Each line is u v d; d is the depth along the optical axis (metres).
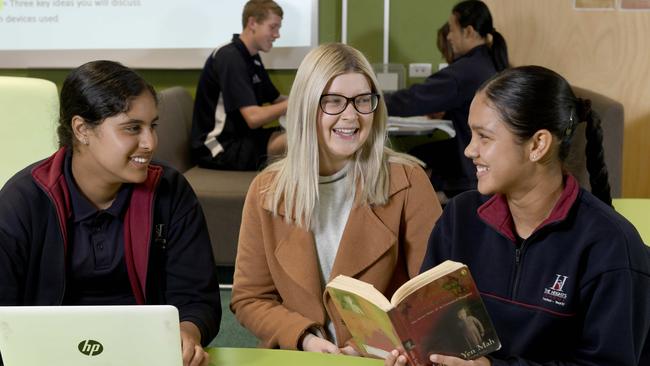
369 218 1.73
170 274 1.59
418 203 1.76
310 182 1.69
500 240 1.40
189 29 4.14
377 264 1.74
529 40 4.11
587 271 1.30
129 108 1.41
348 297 1.24
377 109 1.72
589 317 1.30
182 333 1.38
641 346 1.29
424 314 1.18
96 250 1.51
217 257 3.37
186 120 3.91
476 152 1.33
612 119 3.27
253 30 3.68
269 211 1.74
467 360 1.21
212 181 3.49
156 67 4.19
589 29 4.05
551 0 4.05
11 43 4.21
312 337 1.66
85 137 1.44
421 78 4.18
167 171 1.60
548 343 1.35
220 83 3.67
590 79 4.12
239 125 3.73
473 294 1.21
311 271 1.71
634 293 1.26
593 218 1.31
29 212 1.47
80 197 1.49
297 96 1.68
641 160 4.18
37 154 2.07
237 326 3.00
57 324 1.13
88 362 1.16
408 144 4.23
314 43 4.13
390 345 1.23
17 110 2.06
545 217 1.35
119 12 4.15
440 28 3.86
